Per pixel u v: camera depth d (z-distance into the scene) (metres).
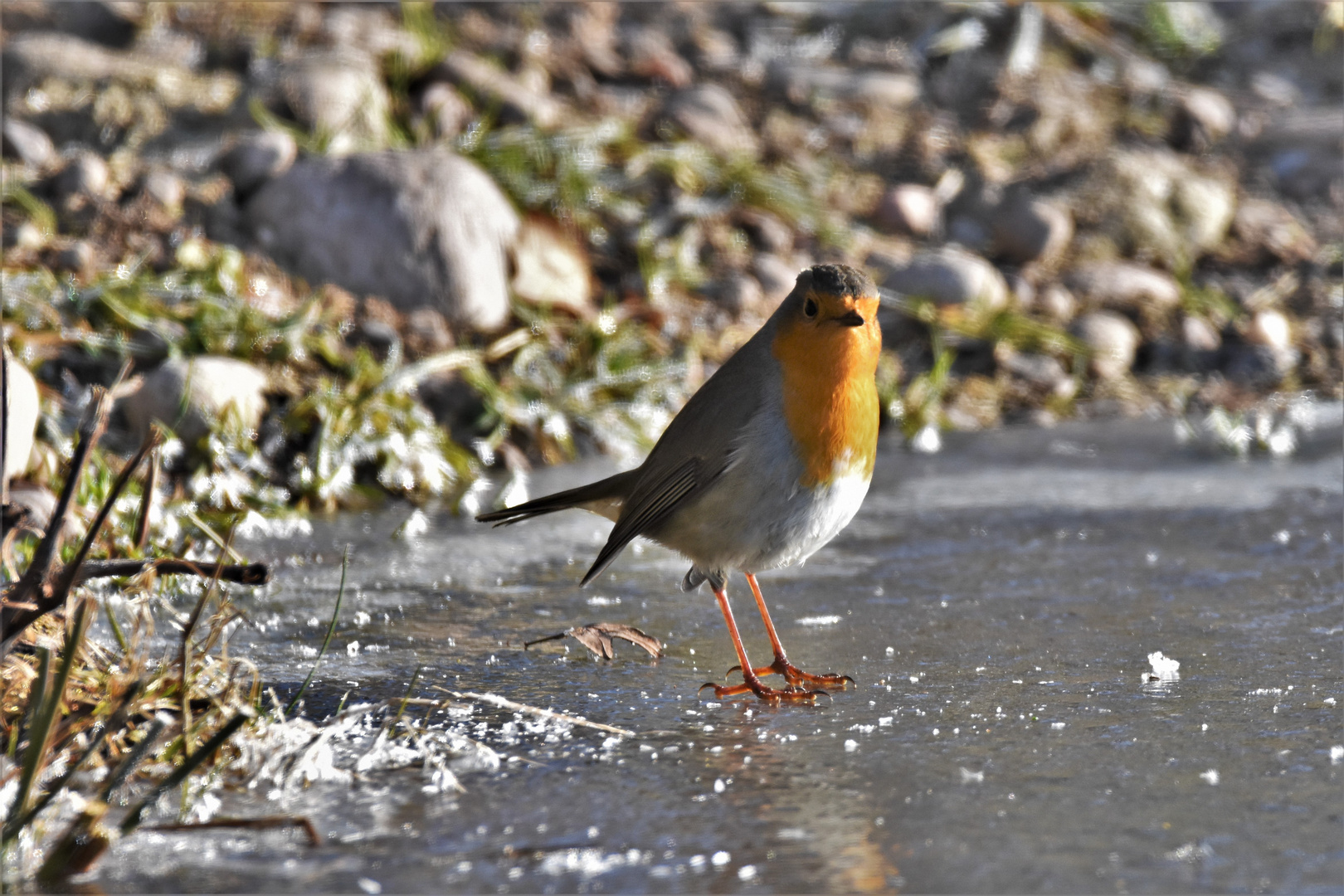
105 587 8.35
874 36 20.36
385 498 11.41
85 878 4.79
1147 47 21.06
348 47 16.48
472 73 16.56
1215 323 15.80
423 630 8.00
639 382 13.16
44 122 14.84
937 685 6.98
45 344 11.53
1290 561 9.16
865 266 15.69
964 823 5.24
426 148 14.90
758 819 5.31
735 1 20.81
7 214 13.20
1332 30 21.56
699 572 7.68
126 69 15.72
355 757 5.98
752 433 7.14
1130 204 17.11
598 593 8.88
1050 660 7.33
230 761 5.74
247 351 11.91
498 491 11.52
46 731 5.00
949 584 8.90
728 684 7.11
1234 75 20.80
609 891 4.71
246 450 10.91
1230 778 5.63
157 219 13.41
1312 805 5.35
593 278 14.69
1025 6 20.67
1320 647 7.41
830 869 4.87
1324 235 17.72
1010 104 18.98
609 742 6.22
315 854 5.00
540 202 14.88
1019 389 14.52
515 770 5.86
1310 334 15.63
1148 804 5.39
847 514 7.36
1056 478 11.74
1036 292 15.95
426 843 5.09
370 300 13.05
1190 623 7.93
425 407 12.33
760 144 17.47
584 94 17.50
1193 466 12.02
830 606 8.49
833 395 7.07
